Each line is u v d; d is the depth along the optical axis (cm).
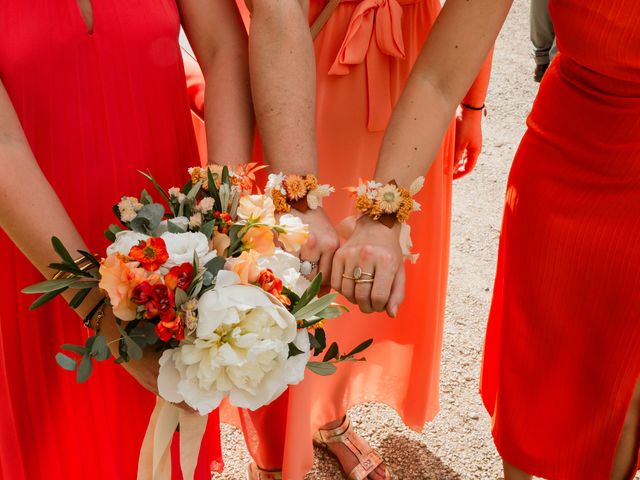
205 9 154
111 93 139
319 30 183
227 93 155
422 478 239
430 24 194
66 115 135
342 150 198
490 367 224
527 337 194
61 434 162
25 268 144
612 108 162
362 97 192
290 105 153
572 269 179
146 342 114
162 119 149
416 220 210
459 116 227
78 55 133
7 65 128
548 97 178
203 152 213
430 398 241
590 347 184
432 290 216
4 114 121
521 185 186
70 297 128
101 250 147
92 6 133
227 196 127
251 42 151
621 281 173
